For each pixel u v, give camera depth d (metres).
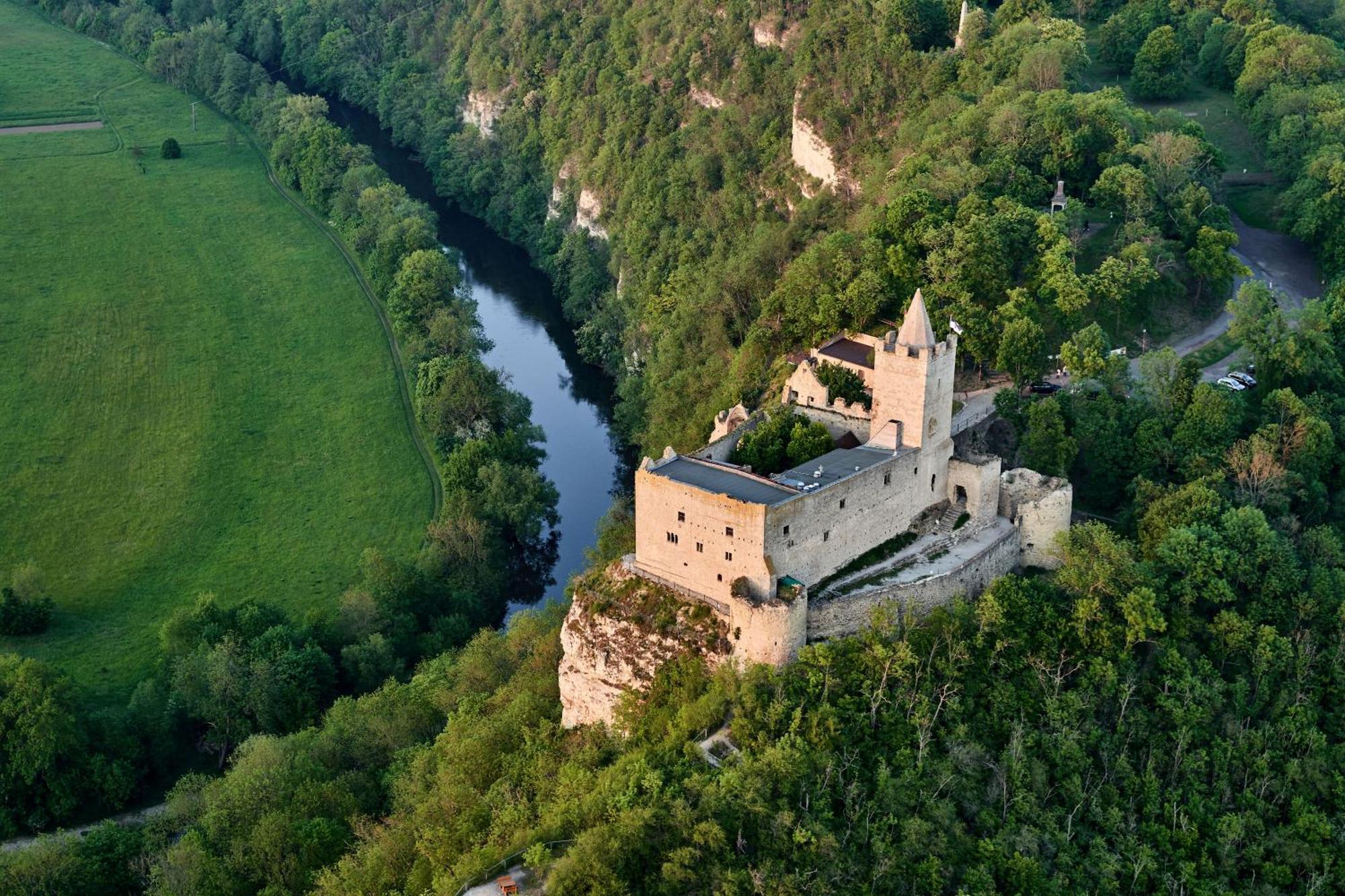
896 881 126.88
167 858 153.50
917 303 156.00
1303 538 171.50
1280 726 149.00
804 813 129.00
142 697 188.12
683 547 149.62
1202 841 138.50
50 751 170.75
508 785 148.25
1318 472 185.75
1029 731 142.25
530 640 182.50
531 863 129.12
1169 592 158.50
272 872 152.00
